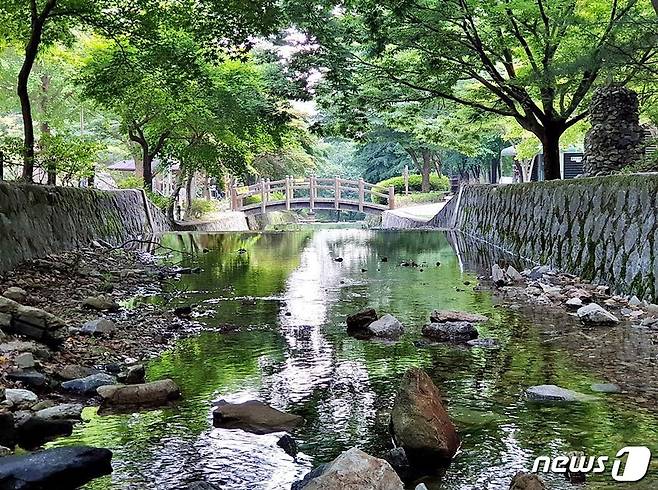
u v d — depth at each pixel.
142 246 14.97
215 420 3.76
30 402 3.92
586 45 11.57
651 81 11.47
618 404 4.02
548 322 6.57
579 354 5.25
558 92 12.99
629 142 11.58
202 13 11.34
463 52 13.05
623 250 7.86
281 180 33.69
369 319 6.35
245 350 5.50
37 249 9.37
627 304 7.25
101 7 11.76
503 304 7.64
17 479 2.85
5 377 4.29
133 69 13.34
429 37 13.02
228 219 26.92
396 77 14.84
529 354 5.28
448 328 5.94
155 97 17.14
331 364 5.03
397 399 3.51
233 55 14.16
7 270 8.01
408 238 17.39
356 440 3.47
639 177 7.79
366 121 15.42
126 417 3.87
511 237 13.46
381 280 9.77
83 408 4.04
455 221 20.55
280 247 15.38
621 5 12.26
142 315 6.86
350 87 14.27
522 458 3.23
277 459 3.25
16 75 19.17
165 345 5.68
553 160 14.07
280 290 8.84
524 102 13.66
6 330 5.07
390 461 3.14
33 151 11.26
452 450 3.28
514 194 13.73
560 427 3.64
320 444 3.43
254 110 16.09
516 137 22.05
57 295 7.45
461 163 38.72
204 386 4.49
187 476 3.06
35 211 9.77
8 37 12.27
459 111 17.22
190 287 9.12
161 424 3.75
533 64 12.89
